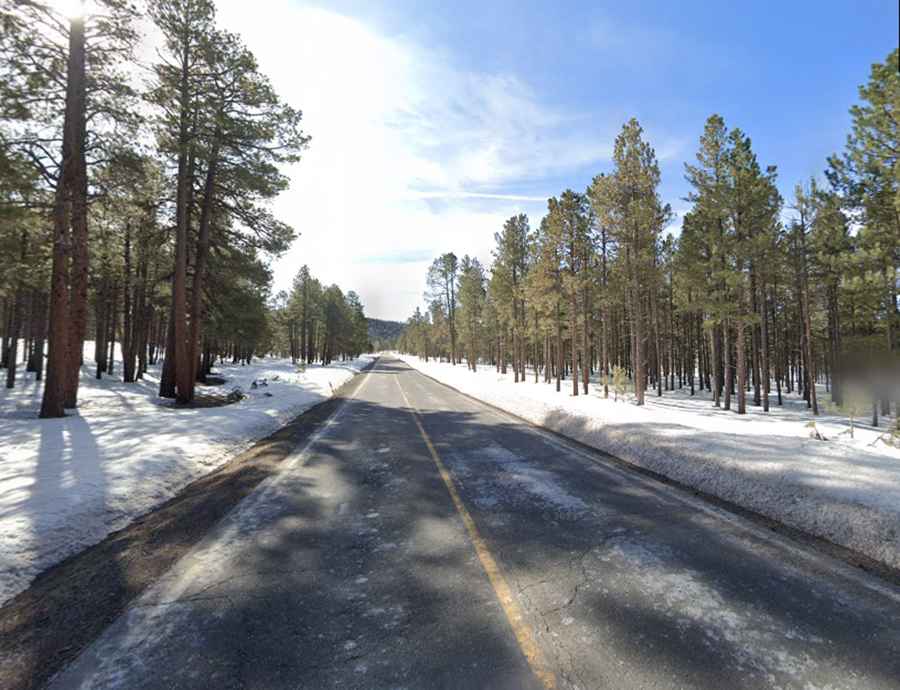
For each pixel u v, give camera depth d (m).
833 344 23.48
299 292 63.09
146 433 8.80
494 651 2.57
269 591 3.30
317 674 2.39
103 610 3.06
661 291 33.03
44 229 12.95
